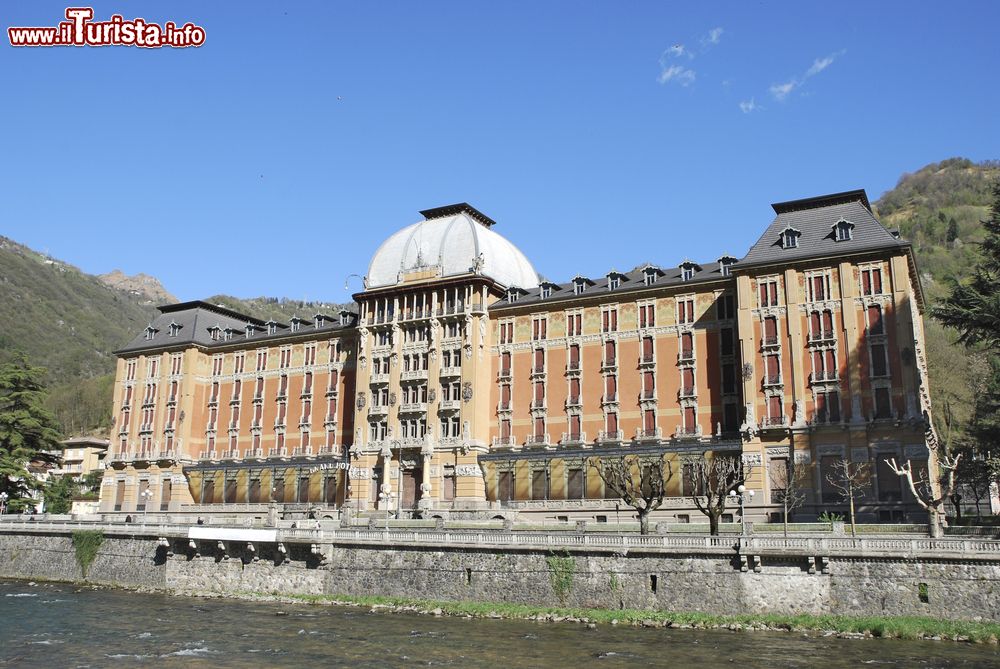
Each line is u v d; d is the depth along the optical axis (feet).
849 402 241.55
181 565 229.45
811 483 240.53
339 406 344.90
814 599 159.94
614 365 289.94
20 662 136.67
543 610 173.78
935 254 602.85
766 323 257.75
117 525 247.09
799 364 249.34
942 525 179.73
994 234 205.87
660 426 277.44
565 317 304.30
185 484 368.89
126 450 385.70
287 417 357.20
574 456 281.54
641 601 171.53
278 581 214.28
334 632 160.15
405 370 324.80
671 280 288.71
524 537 185.57
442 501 300.61
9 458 308.81
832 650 137.49
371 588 201.46
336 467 333.01
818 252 254.27
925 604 152.56
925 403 262.88
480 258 321.93
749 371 255.91
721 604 165.58
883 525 178.19
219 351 384.68
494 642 148.56
